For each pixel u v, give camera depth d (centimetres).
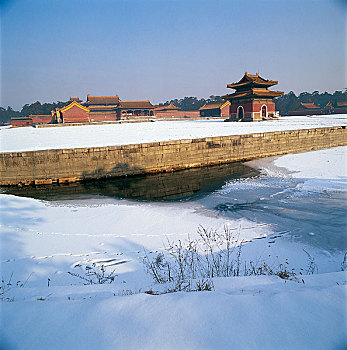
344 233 948
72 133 3500
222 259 746
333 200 1312
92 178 2098
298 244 867
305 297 293
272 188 1600
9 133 3778
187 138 2609
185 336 241
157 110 9338
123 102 8175
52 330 259
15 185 1964
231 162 2625
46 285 588
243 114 4916
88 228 1027
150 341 238
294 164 2270
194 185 1847
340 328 244
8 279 618
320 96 13488
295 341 231
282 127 3662
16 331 260
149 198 1568
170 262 720
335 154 2634
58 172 2033
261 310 273
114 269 677
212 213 1218
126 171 2198
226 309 276
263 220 1098
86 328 260
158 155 2309
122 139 2733
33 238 904
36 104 12138
